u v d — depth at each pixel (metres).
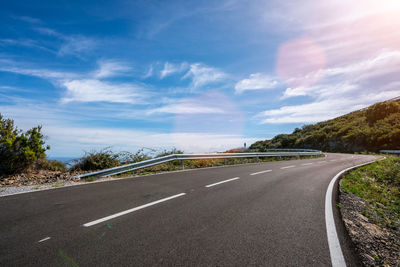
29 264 2.54
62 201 5.32
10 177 9.12
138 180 8.43
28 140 10.39
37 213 4.40
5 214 4.34
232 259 2.72
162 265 2.55
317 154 28.75
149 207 4.82
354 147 38.78
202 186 7.23
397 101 51.41
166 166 13.09
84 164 11.40
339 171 12.09
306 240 3.33
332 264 2.70
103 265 2.53
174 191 6.45
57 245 3.02
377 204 6.41
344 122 53.19
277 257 2.80
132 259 2.67
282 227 3.80
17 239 3.21
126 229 3.59
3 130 9.89
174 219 4.08
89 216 4.21
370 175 12.12
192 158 13.47
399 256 3.24
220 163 16.16
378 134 35.84
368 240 3.63
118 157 12.46
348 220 4.52
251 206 5.00
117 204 5.05
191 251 2.89
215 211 4.59
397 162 16.20
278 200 5.59
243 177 9.20
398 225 4.81
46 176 9.50
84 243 3.08
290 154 23.02
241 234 3.46
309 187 7.40
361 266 2.71
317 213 4.64
